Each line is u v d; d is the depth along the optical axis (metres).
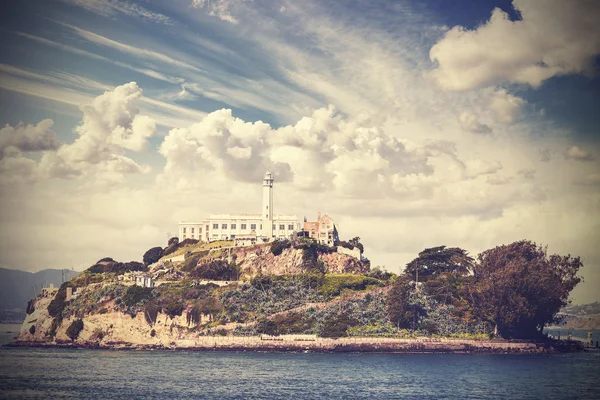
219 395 190.25
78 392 194.50
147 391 196.25
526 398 189.75
